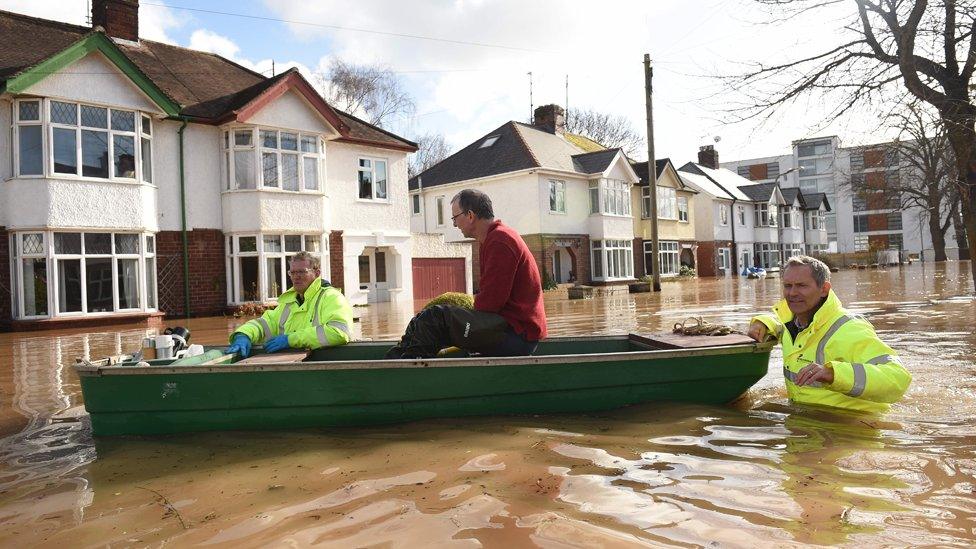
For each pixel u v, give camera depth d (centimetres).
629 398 468
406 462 352
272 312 562
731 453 356
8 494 325
